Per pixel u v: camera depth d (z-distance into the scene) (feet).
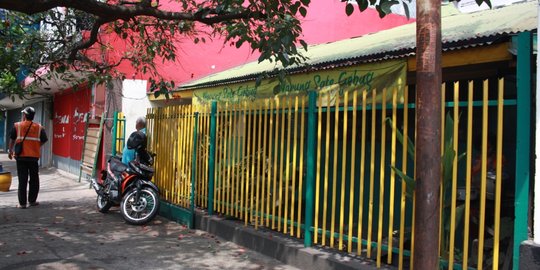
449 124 13.16
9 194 35.24
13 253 18.44
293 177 18.15
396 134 14.35
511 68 17.10
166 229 23.66
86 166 40.91
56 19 28.43
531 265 11.23
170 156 26.58
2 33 26.66
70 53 25.30
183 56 38.01
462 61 15.75
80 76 37.58
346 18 39.63
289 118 18.29
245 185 20.89
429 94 7.89
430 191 7.93
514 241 11.81
